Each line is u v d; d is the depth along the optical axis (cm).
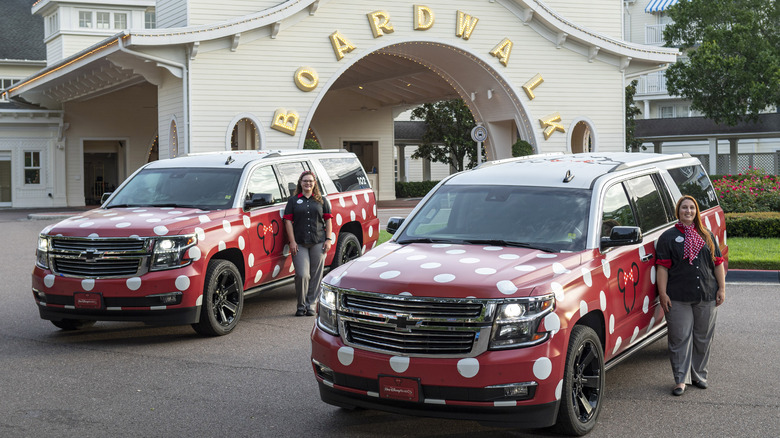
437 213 679
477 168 743
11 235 2164
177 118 2264
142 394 674
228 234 909
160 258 830
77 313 840
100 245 834
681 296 658
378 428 586
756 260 1295
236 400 656
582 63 2797
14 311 1059
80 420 605
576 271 566
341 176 1188
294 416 614
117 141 3775
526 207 651
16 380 719
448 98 3450
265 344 857
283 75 2330
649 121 4538
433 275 542
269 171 1039
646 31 4875
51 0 3466
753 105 3750
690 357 670
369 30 2455
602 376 587
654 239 698
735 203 2003
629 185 696
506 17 2675
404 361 519
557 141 2772
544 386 512
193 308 845
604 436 561
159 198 978
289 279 1057
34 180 3562
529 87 2711
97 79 2784
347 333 550
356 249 1184
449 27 2583
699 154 5128
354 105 3694
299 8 2292
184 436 569
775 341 848
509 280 528
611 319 607
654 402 643
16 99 3462
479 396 508
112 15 3609
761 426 578
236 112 2267
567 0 2877
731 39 3775
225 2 2294
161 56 2170
